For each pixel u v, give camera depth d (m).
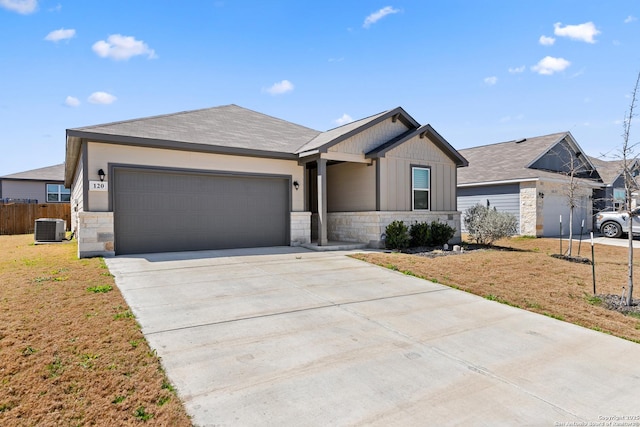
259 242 11.34
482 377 3.45
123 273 7.11
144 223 9.61
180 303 5.36
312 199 14.83
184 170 10.00
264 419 2.70
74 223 15.62
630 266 6.02
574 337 4.56
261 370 3.46
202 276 7.06
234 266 8.08
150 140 9.25
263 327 4.57
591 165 20.45
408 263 8.78
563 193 16.55
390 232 11.28
